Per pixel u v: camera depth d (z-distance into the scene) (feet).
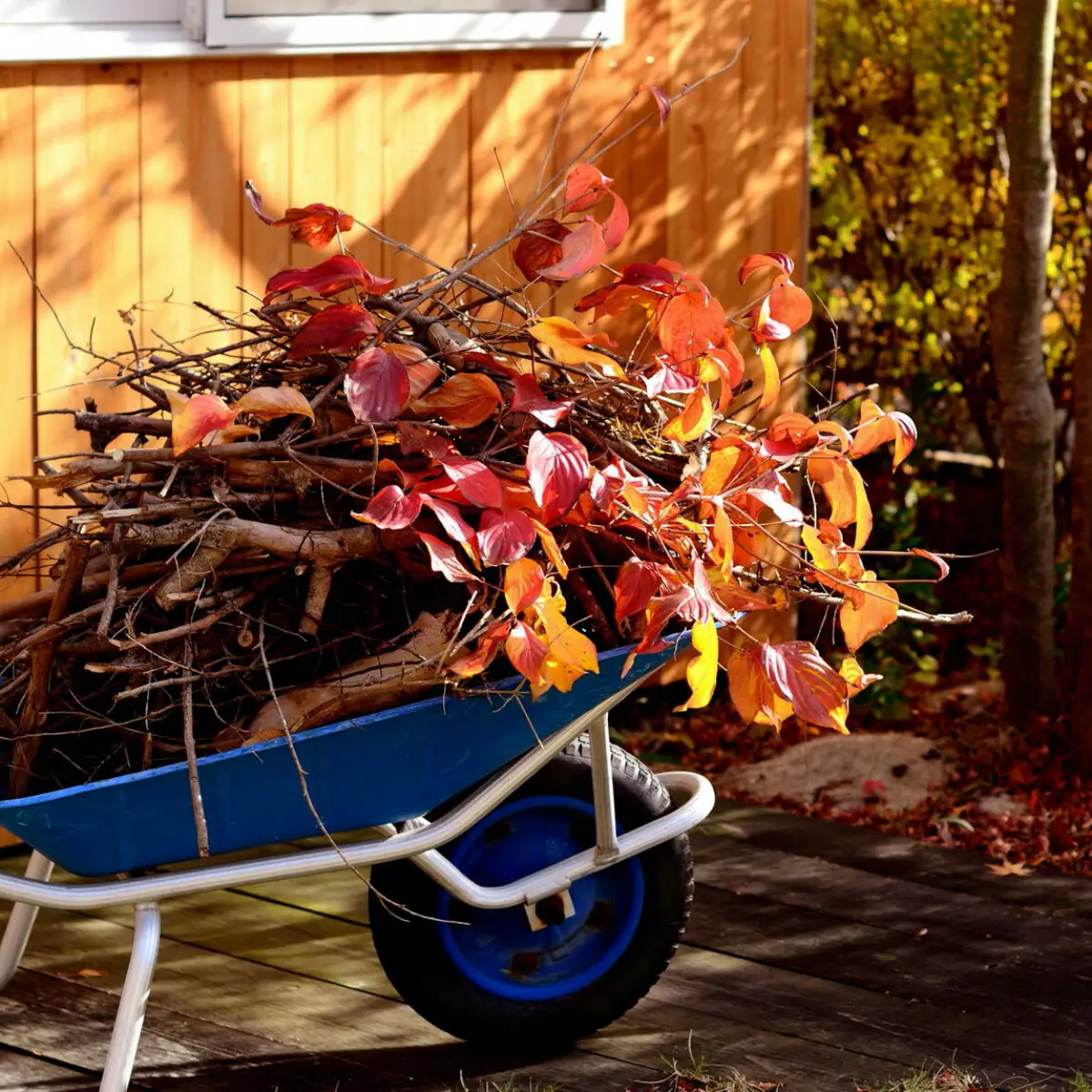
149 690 7.75
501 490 7.11
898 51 19.76
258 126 12.66
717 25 14.49
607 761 8.46
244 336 12.81
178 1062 8.86
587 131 14.10
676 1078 8.73
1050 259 20.20
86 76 11.91
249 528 7.43
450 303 8.49
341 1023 9.37
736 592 7.53
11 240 11.75
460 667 7.14
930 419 20.08
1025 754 14.65
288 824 7.70
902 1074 8.84
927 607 18.07
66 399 12.06
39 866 8.98
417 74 13.26
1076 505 14.92
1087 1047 9.20
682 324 7.91
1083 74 19.77
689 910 9.13
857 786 14.14
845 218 19.95
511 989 8.95
